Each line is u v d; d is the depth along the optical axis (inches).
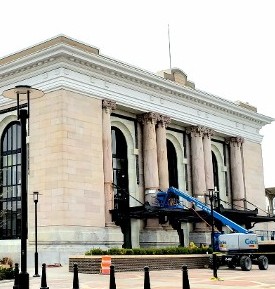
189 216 2277.3
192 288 968.3
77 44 2122.3
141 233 2314.2
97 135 2102.6
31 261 1915.6
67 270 1560.0
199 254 1738.4
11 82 2172.7
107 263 1376.7
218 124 2869.1
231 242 1612.9
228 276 1307.8
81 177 1993.1
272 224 3287.4
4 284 1158.3
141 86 2365.9
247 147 3129.9
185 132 2721.5
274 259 1998.0
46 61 2034.9
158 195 2314.2
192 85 2800.2
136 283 1102.4
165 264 1563.7
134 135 2421.3
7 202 2182.6
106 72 2177.7
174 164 2672.2
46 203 1952.5
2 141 2263.8
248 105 3191.4
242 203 2974.9
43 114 2028.8
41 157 2003.0
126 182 2362.2
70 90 2022.6
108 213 2075.5
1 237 2155.5
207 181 2716.5
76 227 1929.1
